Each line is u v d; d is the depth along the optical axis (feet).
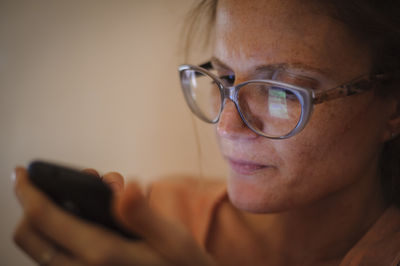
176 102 4.00
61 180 1.14
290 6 1.71
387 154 2.31
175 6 3.76
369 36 1.76
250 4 1.79
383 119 1.97
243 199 2.00
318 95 1.73
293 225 2.46
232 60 1.90
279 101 1.74
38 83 4.51
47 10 4.38
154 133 4.15
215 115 2.18
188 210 3.11
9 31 4.54
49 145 4.53
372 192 2.29
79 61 4.36
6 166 4.58
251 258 2.61
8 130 4.61
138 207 1.08
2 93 4.61
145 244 1.19
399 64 1.85
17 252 4.33
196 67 2.10
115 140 4.33
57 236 1.15
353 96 1.78
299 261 2.45
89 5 4.23
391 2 1.79
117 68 4.23
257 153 1.89
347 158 1.88
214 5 2.86
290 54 1.72
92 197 1.13
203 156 3.81
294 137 1.78
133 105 4.22
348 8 1.69
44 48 4.46
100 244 1.11
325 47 1.71
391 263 1.96
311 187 1.91
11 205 4.49
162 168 4.16
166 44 3.94
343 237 2.31
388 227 2.17
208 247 2.77
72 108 4.44
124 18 4.12
